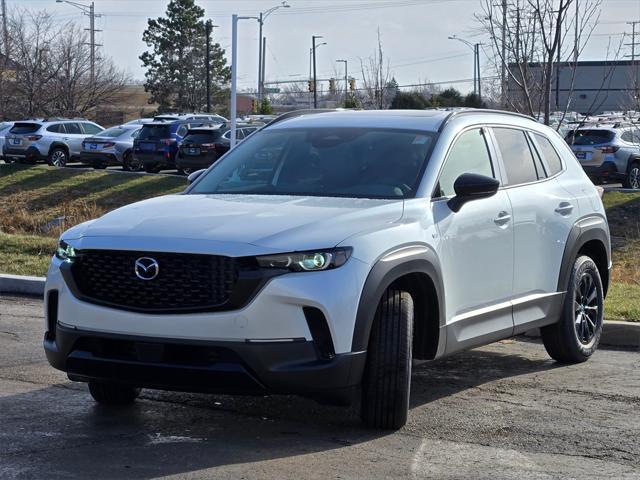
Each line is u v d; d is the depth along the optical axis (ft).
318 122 23.67
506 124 24.71
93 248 18.20
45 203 91.25
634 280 48.24
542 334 26.04
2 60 174.40
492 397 22.63
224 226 18.22
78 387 23.15
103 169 110.63
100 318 18.03
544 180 25.21
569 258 25.35
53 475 16.62
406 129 22.52
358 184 21.17
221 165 23.32
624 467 17.63
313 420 20.36
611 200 78.43
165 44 248.93
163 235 17.93
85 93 197.36
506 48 53.93
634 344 29.25
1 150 112.68
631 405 22.00
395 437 19.15
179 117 112.27
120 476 16.61
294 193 21.21
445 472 17.15
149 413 20.92
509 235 22.93
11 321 31.35
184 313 17.42
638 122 90.99
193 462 17.43
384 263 18.42
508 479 16.85
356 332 17.89
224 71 254.47
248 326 17.20
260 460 17.58
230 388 17.52
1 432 19.25
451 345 20.90
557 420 20.67
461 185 20.88
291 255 17.47
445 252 20.53
